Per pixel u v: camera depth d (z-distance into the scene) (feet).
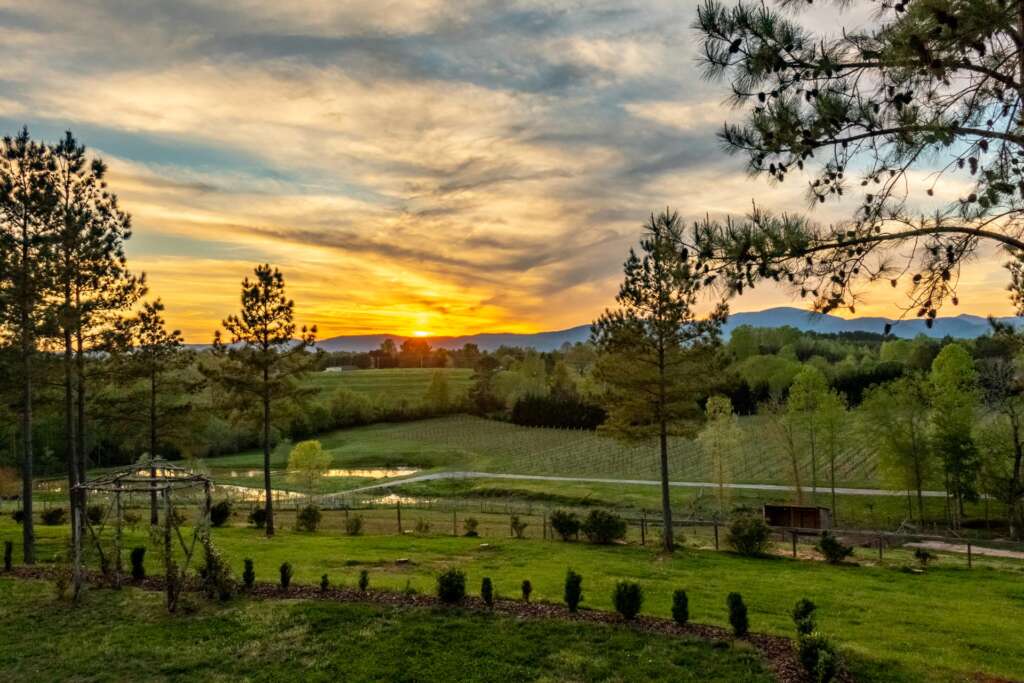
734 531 93.35
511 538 103.30
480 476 249.55
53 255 72.38
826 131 24.93
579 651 40.73
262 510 120.57
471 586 61.05
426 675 37.60
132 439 114.62
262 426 115.34
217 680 37.52
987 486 144.87
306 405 111.75
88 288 82.38
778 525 133.28
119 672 38.83
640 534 121.19
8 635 44.83
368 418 410.52
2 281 70.23
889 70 24.39
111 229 83.10
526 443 327.47
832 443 167.53
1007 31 22.27
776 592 62.75
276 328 106.83
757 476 214.69
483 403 415.03
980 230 24.77
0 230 70.54
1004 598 65.10
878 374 289.12
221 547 84.43
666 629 44.39
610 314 95.25
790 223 25.53
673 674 37.14
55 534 92.68
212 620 47.26
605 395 98.07
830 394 169.17
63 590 52.70
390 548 87.81
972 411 147.33
